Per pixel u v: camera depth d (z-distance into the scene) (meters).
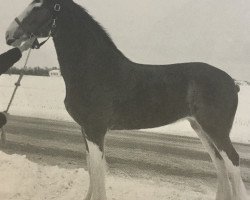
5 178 3.40
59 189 3.31
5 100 4.81
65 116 4.73
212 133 2.90
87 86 2.90
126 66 2.96
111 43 3.01
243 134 4.21
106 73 2.92
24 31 2.98
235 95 2.94
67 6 2.98
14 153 4.17
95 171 2.85
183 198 3.16
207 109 2.90
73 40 2.95
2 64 2.70
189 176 3.54
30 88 4.62
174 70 2.99
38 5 2.97
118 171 3.67
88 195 2.96
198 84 2.93
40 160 3.92
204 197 3.16
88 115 2.89
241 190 2.82
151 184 3.40
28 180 3.38
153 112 2.96
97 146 2.88
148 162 3.85
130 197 3.17
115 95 2.92
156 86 2.94
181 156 4.03
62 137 4.54
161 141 4.45
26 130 4.65
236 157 2.87
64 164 3.81
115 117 2.96
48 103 4.66
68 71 2.95
